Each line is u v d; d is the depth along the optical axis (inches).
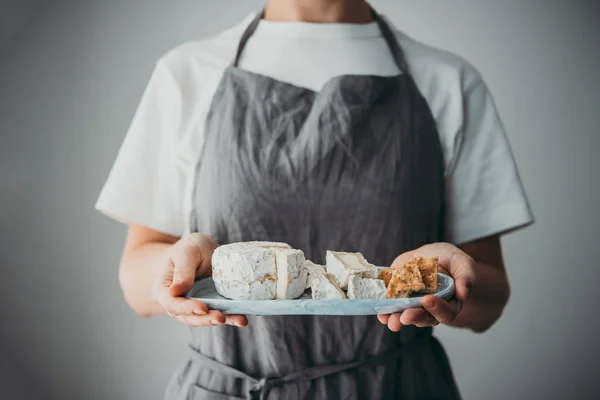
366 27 68.1
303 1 67.2
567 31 118.6
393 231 63.0
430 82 66.5
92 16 117.5
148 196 66.3
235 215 62.6
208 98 65.3
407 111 64.7
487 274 64.5
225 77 65.5
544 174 122.0
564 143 121.2
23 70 118.4
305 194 62.4
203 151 64.8
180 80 66.2
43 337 120.5
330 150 62.6
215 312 46.6
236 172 62.9
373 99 64.0
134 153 66.2
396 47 67.6
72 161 119.5
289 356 60.2
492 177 67.4
